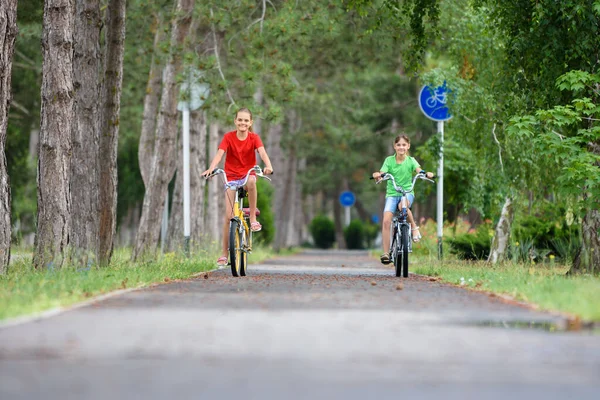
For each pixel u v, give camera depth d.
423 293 19.38
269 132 78.69
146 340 11.98
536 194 38.09
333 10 39.84
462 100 36.34
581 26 26.81
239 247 25.61
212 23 37.44
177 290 19.83
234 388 9.05
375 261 51.59
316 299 17.64
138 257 38.16
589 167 25.67
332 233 123.12
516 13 28.33
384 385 9.23
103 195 30.38
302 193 119.38
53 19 26.20
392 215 26.86
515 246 38.06
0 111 25.11
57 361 10.47
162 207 39.59
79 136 28.56
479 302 17.23
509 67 29.39
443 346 11.60
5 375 9.66
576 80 26.00
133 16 44.25
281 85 38.62
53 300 16.34
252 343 11.77
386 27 40.75
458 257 41.31
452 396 8.74
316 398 8.60
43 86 26.44
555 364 10.41
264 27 38.91
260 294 18.78
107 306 16.05
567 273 27.59
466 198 45.38
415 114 72.31
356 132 76.69
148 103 45.16
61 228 26.31
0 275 24.22
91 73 28.62
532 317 14.64
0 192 25.30
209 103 37.12
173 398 8.56
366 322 13.86
